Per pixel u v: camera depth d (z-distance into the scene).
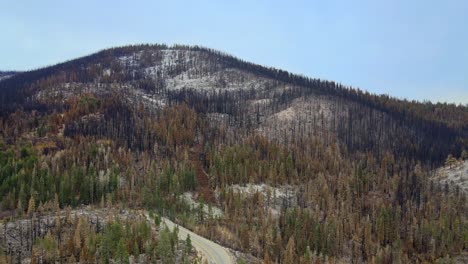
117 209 156.38
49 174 165.75
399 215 193.38
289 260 140.38
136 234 128.00
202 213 164.88
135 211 155.88
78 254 121.25
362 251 171.12
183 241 132.88
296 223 164.50
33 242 123.81
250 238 151.25
